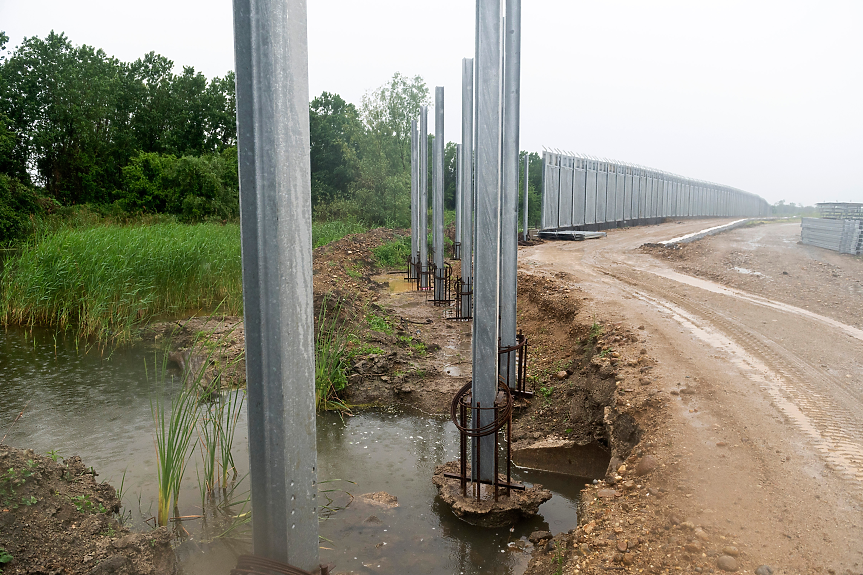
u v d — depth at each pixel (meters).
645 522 3.95
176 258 13.20
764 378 6.55
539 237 30.80
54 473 4.32
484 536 4.79
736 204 94.50
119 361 9.60
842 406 5.74
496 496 5.07
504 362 7.08
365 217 39.44
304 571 2.84
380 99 42.56
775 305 10.94
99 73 47.56
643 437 5.27
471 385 5.27
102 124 45.28
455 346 10.66
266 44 2.48
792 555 3.40
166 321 12.09
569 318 10.48
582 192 37.38
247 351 2.74
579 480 6.09
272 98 2.52
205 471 5.25
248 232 2.63
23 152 41.69
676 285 13.43
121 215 36.00
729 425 5.27
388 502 5.32
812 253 20.53
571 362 8.43
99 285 11.63
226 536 4.64
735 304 10.97
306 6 2.66
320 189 50.03
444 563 4.39
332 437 7.01
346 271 17.77
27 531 3.66
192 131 50.97
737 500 4.04
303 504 2.91
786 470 4.44
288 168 2.63
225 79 54.25
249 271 2.66
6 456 4.08
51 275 11.95
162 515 4.82
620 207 44.19
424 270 17.16
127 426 6.93
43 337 11.12
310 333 2.87
